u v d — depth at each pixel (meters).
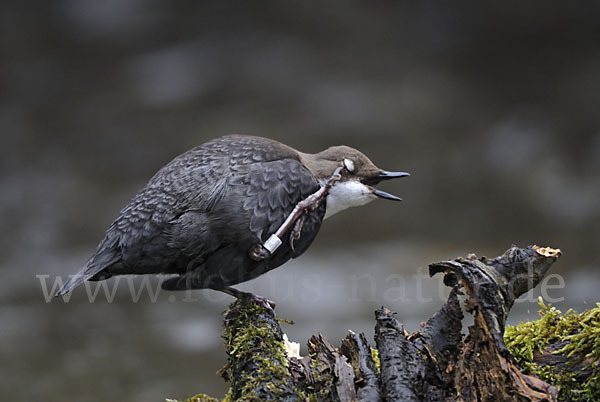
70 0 24.03
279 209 5.51
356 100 17.72
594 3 20.09
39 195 14.92
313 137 16.28
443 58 19.45
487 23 20.45
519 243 12.26
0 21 23.27
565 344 4.46
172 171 5.46
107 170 15.83
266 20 21.94
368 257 12.18
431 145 15.76
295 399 4.29
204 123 17.38
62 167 15.98
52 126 17.89
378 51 20.03
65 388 9.10
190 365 9.65
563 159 14.70
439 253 12.12
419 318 9.94
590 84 17.22
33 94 19.52
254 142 5.77
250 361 4.62
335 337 9.57
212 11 22.61
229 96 18.61
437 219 13.38
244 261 5.43
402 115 16.97
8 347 10.15
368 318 10.12
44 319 11.01
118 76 20.22
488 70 18.62
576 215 12.95
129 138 17.02
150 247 5.32
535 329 4.53
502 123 16.20
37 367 9.63
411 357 4.25
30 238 13.34
